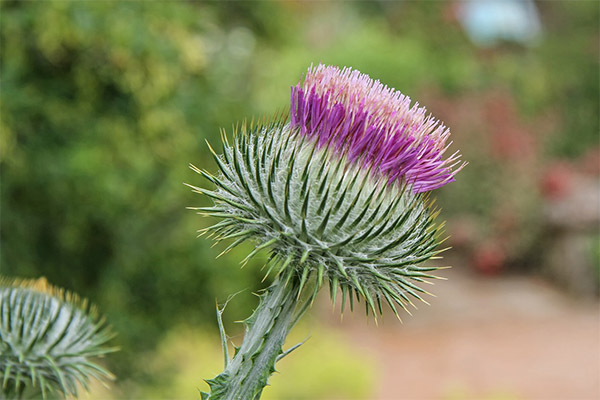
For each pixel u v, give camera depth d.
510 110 1.28
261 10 0.69
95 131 0.54
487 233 1.21
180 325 0.62
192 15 0.59
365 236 0.21
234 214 0.22
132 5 0.54
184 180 0.57
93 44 0.52
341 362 0.71
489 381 0.80
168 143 0.57
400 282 0.22
